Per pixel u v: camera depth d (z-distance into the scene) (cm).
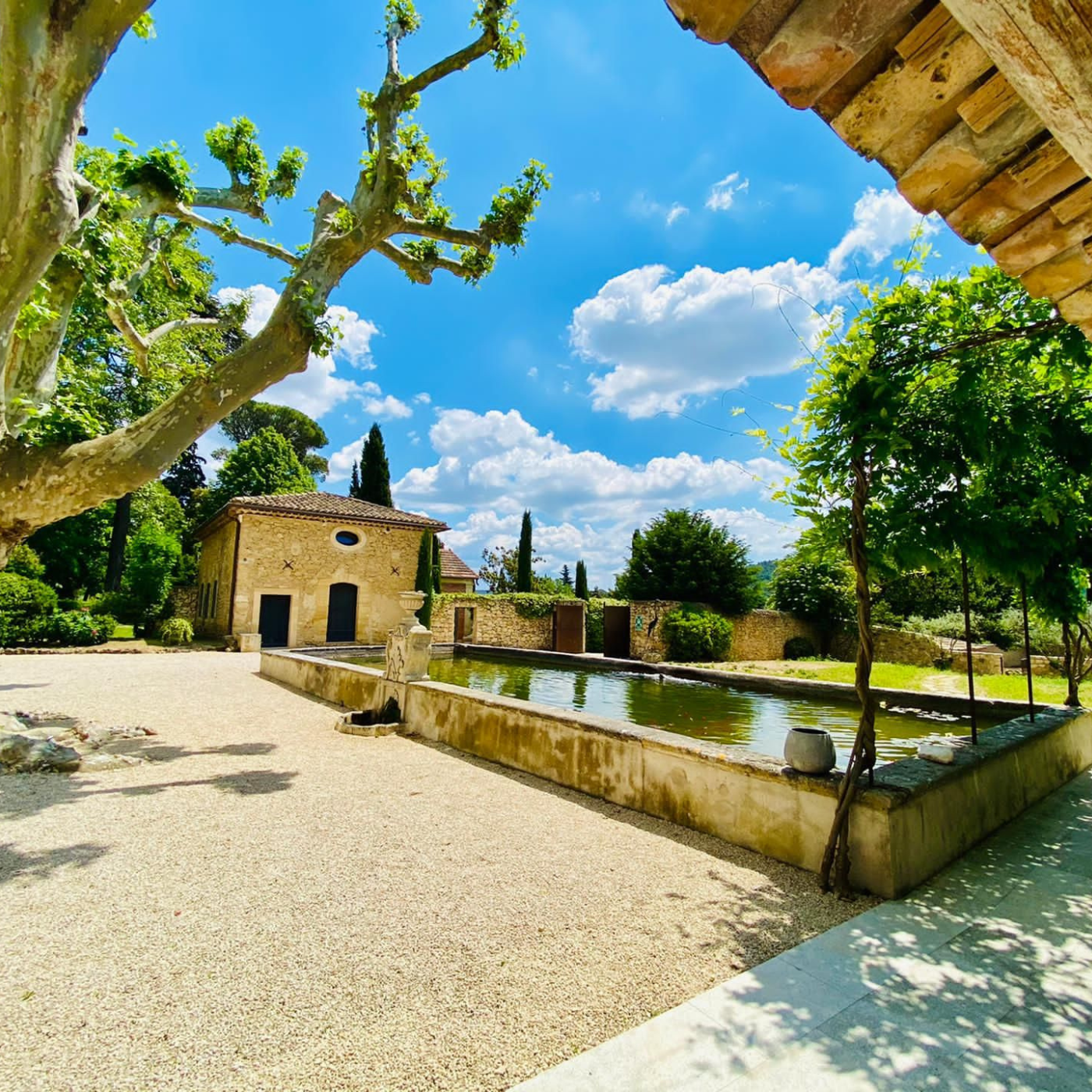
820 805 295
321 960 209
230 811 368
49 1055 159
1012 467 355
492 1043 169
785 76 122
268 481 2692
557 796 416
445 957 213
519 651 1593
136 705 720
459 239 752
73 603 1695
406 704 641
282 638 1716
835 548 346
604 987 198
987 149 130
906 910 255
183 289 973
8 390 522
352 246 611
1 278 325
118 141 697
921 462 325
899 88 124
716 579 2094
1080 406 335
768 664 1823
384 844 322
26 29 255
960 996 194
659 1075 156
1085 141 107
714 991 194
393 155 634
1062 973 208
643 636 1939
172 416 495
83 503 471
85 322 1057
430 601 1934
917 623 1905
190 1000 185
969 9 92
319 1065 158
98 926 229
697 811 353
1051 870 300
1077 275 152
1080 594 492
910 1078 156
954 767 325
